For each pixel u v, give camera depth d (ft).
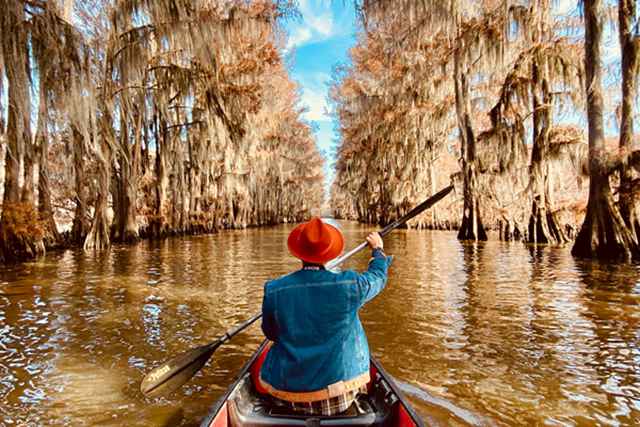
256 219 172.14
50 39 44.52
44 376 15.79
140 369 16.46
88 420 12.68
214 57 71.77
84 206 68.18
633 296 27.20
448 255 52.24
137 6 61.82
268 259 51.96
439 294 28.96
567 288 30.12
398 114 103.81
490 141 68.39
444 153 111.14
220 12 80.64
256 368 12.54
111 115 63.10
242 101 97.81
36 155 55.93
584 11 43.86
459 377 15.34
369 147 144.15
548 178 61.62
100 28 64.39
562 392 14.17
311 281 9.29
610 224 42.83
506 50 59.36
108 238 65.00
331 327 9.23
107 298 28.48
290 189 231.09
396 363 16.65
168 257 54.13
